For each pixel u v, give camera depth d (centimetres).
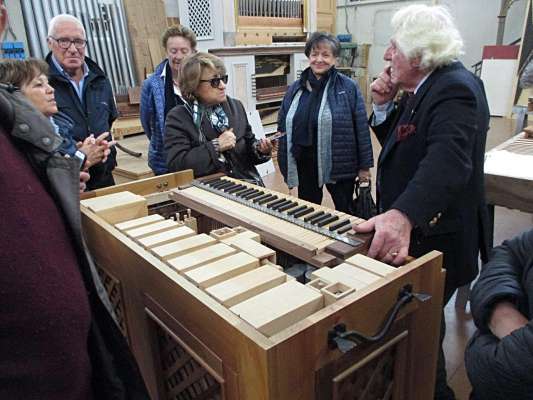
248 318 70
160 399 104
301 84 259
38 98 177
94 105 245
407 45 129
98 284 78
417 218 112
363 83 836
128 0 454
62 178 71
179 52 246
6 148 63
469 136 121
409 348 90
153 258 93
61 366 61
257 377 65
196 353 81
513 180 177
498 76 683
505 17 680
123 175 306
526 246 96
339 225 113
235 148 192
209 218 147
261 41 411
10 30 383
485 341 87
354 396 80
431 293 91
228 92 398
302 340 65
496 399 82
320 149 249
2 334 57
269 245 113
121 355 84
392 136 148
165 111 250
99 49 441
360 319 75
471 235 139
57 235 66
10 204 57
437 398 145
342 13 871
